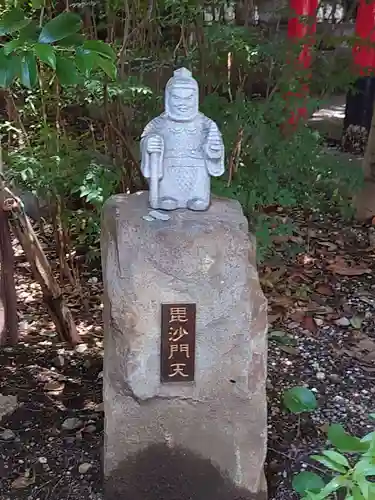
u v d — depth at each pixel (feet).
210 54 9.76
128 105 10.02
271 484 7.46
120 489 7.03
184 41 10.06
